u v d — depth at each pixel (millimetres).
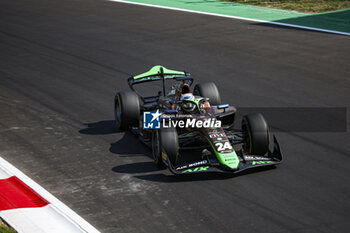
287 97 50500
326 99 49500
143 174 33375
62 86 56875
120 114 41500
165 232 25859
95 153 37594
